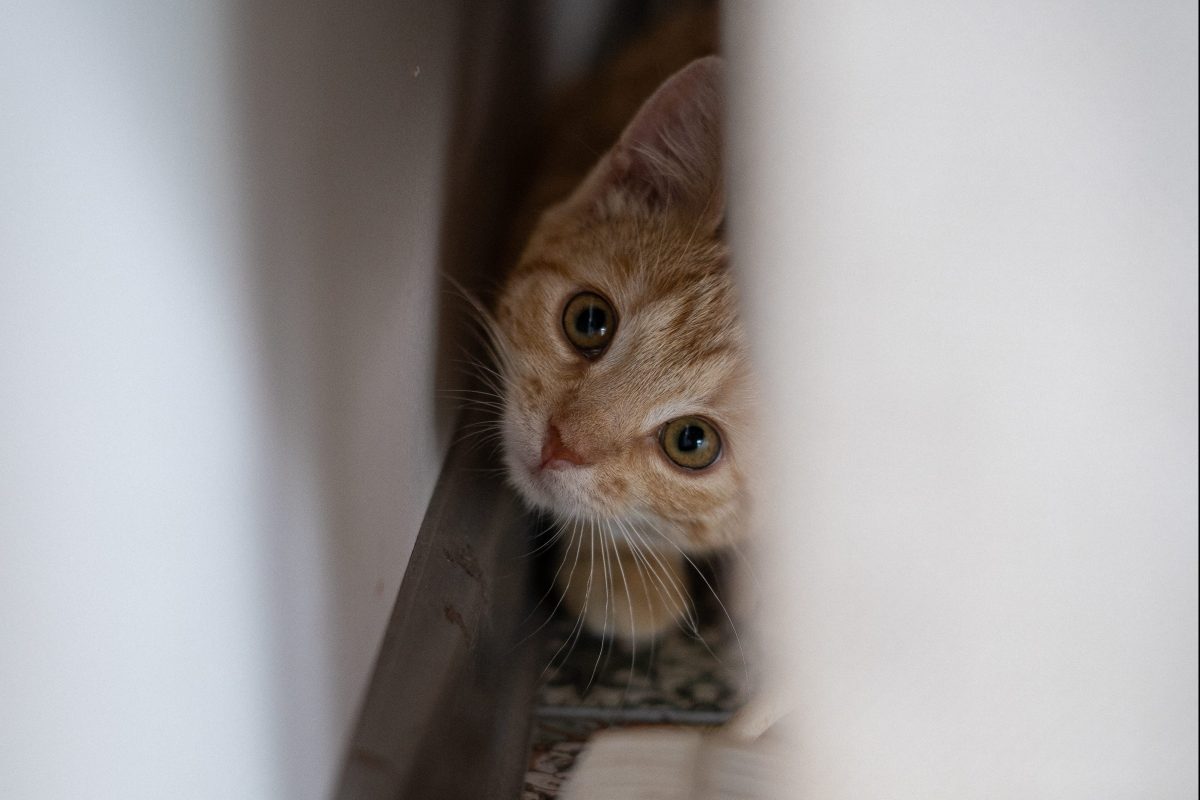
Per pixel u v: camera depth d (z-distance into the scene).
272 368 0.26
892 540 0.23
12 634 0.17
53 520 0.17
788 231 0.21
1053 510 0.21
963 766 0.24
